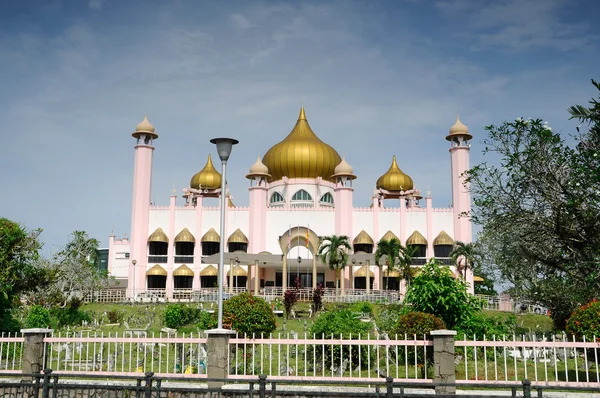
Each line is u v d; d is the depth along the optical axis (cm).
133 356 2181
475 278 6284
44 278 3070
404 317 2006
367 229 6341
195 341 1554
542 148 1730
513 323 3419
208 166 7794
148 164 6366
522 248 1848
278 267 6272
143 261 6175
